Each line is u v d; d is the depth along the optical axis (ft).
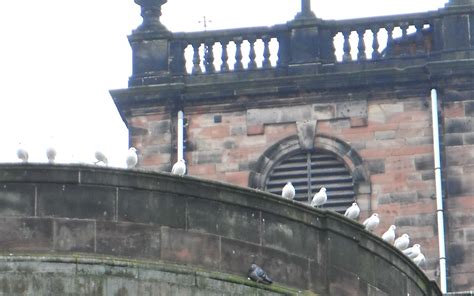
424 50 291.58
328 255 178.70
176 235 171.22
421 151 286.05
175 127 290.76
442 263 279.90
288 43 293.64
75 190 168.96
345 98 288.51
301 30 293.43
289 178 286.87
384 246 185.57
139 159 290.15
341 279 179.32
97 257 167.84
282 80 289.53
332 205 284.61
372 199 284.20
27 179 168.45
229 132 289.74
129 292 167.12
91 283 166.20
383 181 285.02
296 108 288.92
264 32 294.25
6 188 168.14
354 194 284.61
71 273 165.89
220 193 173.88
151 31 295.28
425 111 287.48
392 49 292.20
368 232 183.21
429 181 284.41
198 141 290.15
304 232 178.09
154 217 170.81
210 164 289.12
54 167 168.86
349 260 180.75
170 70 294.05
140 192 170.71
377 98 288.51
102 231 168.96
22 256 165.99
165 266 169.17
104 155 192.85
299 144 287.48
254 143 288.92
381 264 184.85
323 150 287.07
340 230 180.14
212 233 172.86
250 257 174.29
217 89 290.56
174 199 171.83
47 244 167.84
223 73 293.02
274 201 176.55
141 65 294.46
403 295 187.83
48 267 165.68
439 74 287.69
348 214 215.92
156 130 290.76
